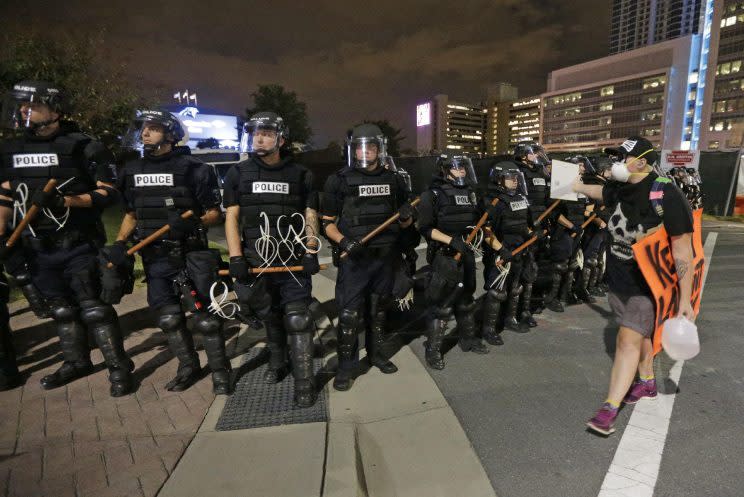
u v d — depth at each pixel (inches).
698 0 7249.0
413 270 170.2
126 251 112.0
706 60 3673.7
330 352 148.9
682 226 96.7
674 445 101.5
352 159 124.3
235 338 158.6
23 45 375.2
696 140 3809.1
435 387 125.8
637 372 132.8
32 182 111.0
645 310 103.9
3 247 109.9
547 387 128.8
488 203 156.8
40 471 88.0
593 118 4682.6
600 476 92.0
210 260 115.0
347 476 86.4
